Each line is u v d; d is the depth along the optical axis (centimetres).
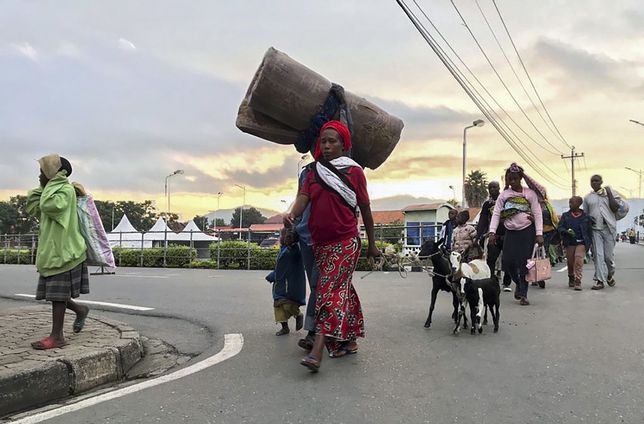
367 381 392
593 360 438
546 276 830
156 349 541
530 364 430
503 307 712
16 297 966
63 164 464
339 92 483
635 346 480
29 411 361
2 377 360
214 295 936
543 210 941
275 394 367
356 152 512
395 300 795
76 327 524
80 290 471
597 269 899
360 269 1576
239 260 1989
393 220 5378
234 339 544
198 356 487
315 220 423
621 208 898
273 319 664
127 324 614
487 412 330
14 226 8019
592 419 318
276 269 550
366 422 317
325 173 421
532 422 315
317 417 325
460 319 550
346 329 446
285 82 469
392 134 509
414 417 324
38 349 443
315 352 406
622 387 372
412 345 500
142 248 2239
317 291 427
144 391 379
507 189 757
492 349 481
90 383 418
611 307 693
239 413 333
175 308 785
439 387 377
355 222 433
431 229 1878
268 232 2016
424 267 571
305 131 495
